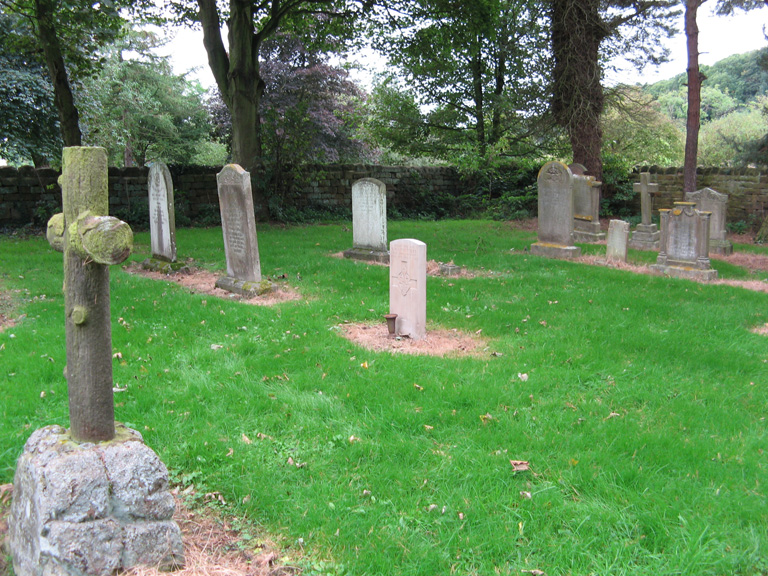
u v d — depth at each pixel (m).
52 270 10.88
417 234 17.20
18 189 17.53
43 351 6.08
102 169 2.77
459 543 3.22
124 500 2.72
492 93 24.53
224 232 9.69
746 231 18.23
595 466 3.99
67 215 2.74
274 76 32.25
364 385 5.39
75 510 2.58
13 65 18.20
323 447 4.26
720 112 42.06
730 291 9.82
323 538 3.25
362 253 12.59
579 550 3.16
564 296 9.23
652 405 5.16
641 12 20.78
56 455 2.71
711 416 4.88
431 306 8.45
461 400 5.07
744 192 18.95
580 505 3.54
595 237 16.25
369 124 26.25
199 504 3.57
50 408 4.78
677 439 4.40
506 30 23.38
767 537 3.27
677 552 3.12
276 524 3.39
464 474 3.88
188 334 6.91
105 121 27.52
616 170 22.38
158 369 5.73
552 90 21.83
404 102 25.09
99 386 2.84
